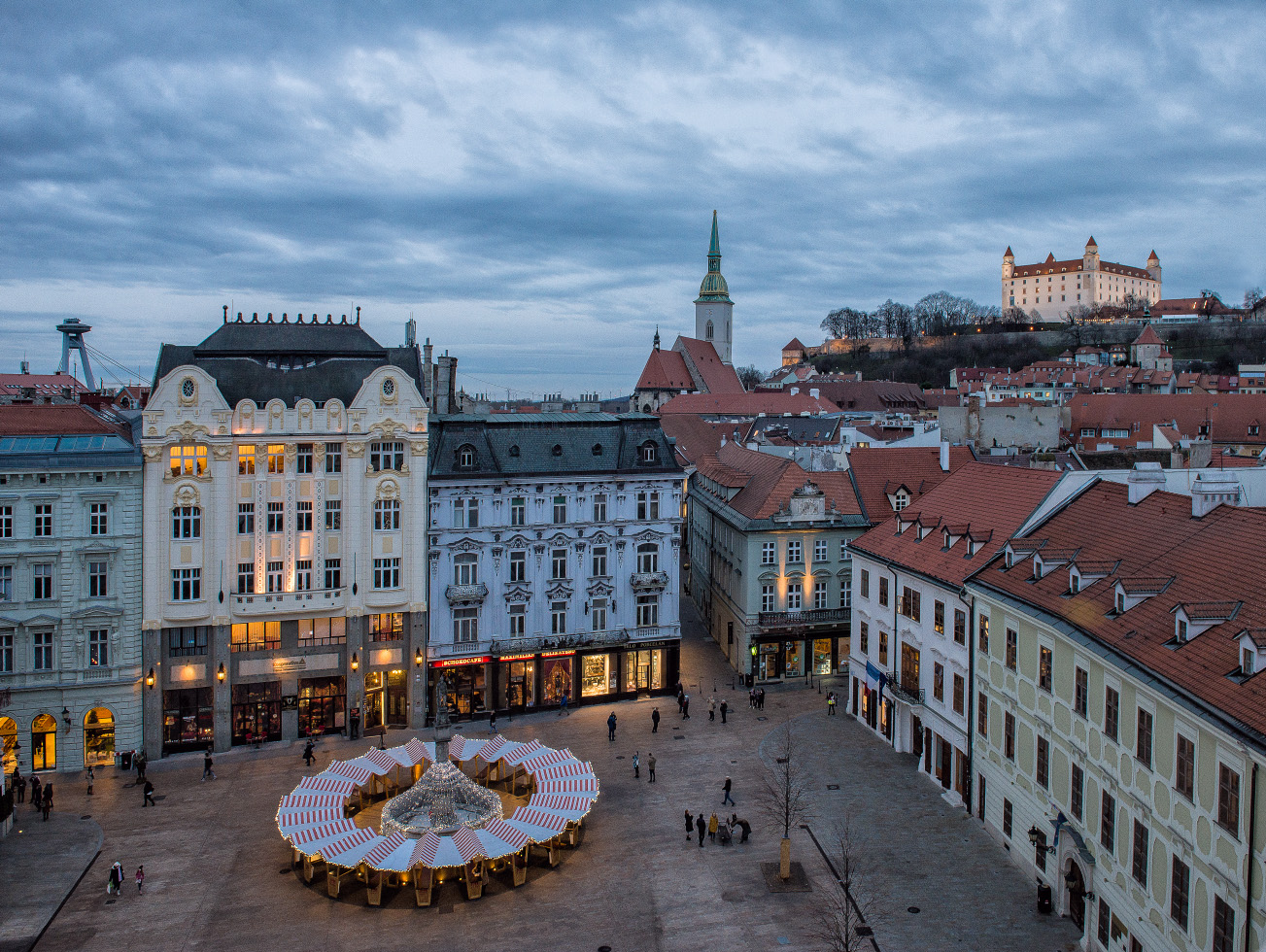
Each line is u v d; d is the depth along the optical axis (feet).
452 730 213.66
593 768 190.29
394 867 135.95
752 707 228.02
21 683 188.14
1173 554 130.52
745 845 157.69
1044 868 138.92
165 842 160.45
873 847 154.51
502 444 226.58
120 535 193.36
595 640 229.66
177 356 207.82
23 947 127.03
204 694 202.59
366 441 209.05
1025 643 146.00
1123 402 443.73
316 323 222.89
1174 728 106.01
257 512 203.10
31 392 253.44
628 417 239.09
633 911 137.59
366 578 210.38
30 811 171.94
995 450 355.97
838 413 618.44
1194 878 101.76
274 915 137.80
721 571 277.64
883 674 202.80
